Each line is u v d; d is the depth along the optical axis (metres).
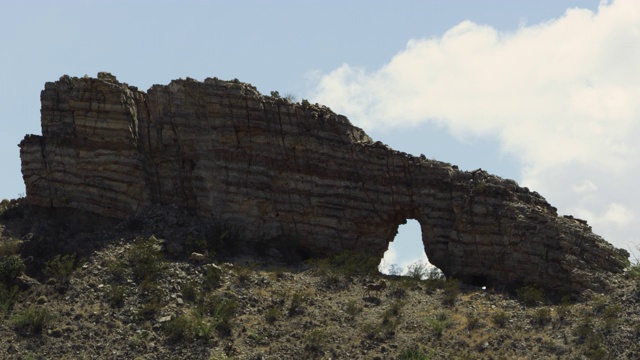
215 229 98.38
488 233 97.38
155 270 93.31
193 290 91.25
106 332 87.25
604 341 86.00
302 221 100.00
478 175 99.75
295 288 93.19
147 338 86.69
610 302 90.81
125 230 98.12
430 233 99.19
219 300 90.56
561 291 94.25
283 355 85.44
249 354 85.38
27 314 87.88
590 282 93.38
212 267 93.50
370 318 89.81
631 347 85.38
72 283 91.75
